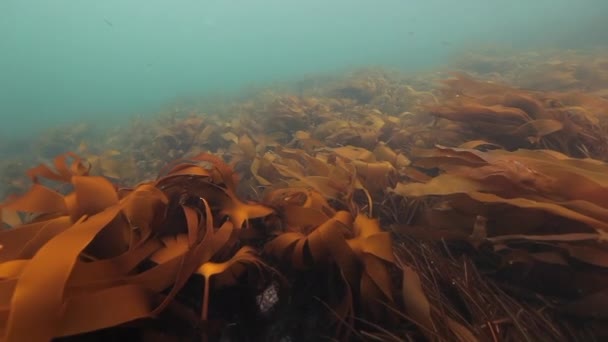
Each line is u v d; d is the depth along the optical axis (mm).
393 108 4211
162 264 829
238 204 1158
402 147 2605
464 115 2107
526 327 843
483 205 1119
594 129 1972
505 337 833
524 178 1071
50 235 933
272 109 4086
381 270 926
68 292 715
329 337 851
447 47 18203
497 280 1041
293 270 1077
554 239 893
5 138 9227
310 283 1039
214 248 946
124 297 710
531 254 974
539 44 12523
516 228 1067
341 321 874
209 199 1170
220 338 919
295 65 26953
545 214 1021
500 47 10414
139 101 19484
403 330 875
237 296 983
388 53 22906
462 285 949
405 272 861
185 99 10758
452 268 1044
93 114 14719
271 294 1003
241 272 971
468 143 1878
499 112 1988
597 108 2277
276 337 937
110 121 10258
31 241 900
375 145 2551
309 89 7973
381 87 5688
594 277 920
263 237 1209
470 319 917
